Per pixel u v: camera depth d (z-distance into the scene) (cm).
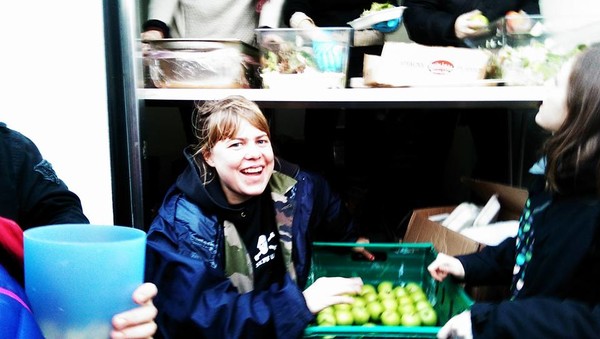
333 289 91
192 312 86
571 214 82
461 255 109
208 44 124
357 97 122
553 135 86
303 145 207
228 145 104
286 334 86
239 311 86
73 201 92
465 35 133
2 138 87
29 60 103
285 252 115
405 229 175
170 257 90
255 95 124
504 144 189
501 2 141
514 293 95
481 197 161
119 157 109
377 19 127
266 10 149
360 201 190
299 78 123
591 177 79
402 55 120
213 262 103
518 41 122
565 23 116
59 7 103
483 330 74
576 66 83
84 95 106
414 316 101
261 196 117
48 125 106
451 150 229
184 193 105
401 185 206
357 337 87
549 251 83
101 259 49
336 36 123
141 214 111
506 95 118
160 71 126
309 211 119
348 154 209
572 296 80
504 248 108
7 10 101
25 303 50
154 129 201
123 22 104
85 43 104
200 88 125
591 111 78
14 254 60
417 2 146
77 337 51
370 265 133
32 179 88
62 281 49
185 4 145
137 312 53
